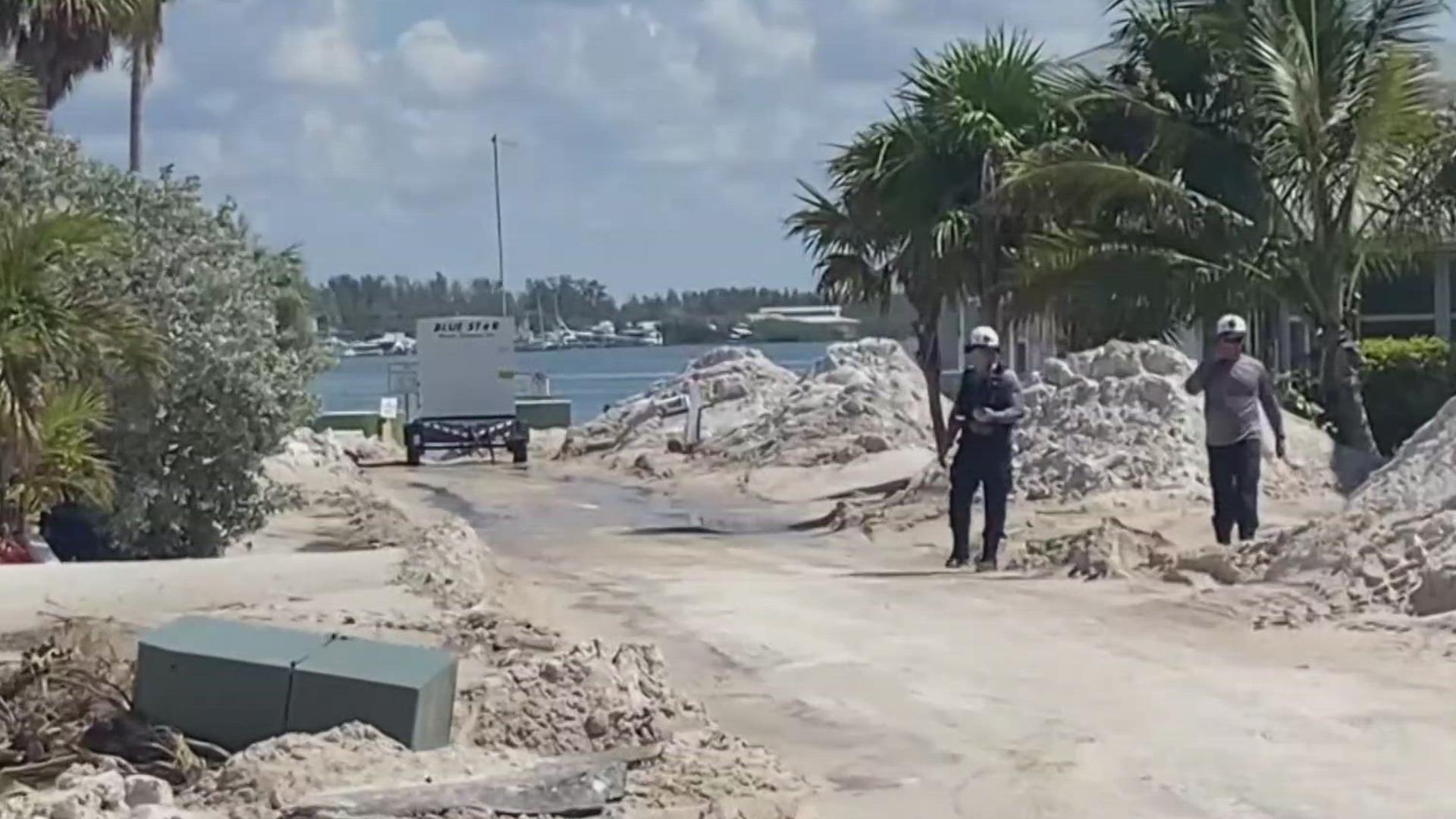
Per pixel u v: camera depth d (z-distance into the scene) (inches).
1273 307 1063.0
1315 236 1018.7
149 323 708.0
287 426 834.2
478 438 1833.2
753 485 1360.7
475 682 447.5
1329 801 358.3
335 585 621.9
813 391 1616.6
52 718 401.1
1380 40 998.4
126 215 777.6
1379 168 993.5
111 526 777.6
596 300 5078.7
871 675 501.4
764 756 401.4
